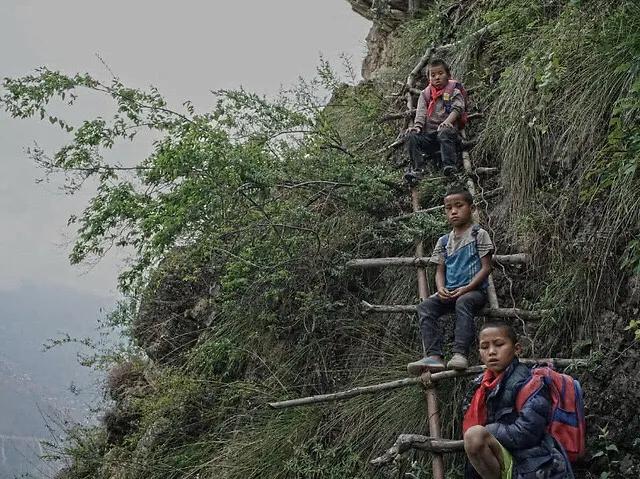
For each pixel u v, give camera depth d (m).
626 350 4.00
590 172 4.48
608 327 4.15
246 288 5.76
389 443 4.54
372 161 6.46
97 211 5.39
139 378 7.26
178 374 6.27
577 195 4.65
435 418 4.17
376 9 9.01
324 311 5.61
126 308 6.59
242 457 5.10
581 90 4.99
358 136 6.96
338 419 4.95
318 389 5.37
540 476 3.31
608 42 4.89
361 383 5.04
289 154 5.96
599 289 4.26
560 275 4.50
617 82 4.72
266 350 5.84
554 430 3.42
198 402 5.96
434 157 6.14
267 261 5.75
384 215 5.76
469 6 7.34
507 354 3.61
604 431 3.89
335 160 5.80
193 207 5.32
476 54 6.77
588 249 4.41
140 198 5.43
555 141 5.04
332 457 4.75
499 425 3.43
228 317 6.10
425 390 4.30
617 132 4.13
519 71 5.52
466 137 6.14
